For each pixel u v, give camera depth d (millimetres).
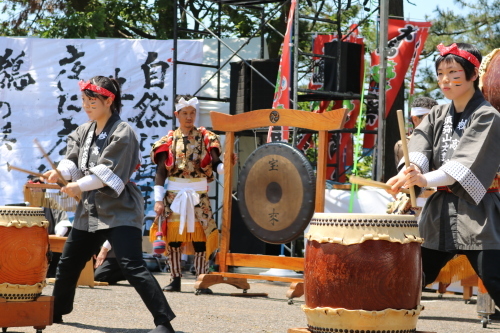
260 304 6207
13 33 15680
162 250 6770
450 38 15719
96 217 4363
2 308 3959
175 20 10812
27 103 10969
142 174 10703
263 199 6812
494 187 3717
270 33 14906
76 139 4605
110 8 15234
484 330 4969
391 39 9789
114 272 7598
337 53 9945
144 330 4457
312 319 3250
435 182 3551
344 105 10797
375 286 3109
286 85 8875
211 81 11266
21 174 10914
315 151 12133
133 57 10844
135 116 10812
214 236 6996
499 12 15445
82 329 4441
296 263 6590
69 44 10938
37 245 4055
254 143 11734
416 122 7109
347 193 8023
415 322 3256
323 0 10602
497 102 4688
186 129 7031
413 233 3221
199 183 6996
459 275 5777
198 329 4582
